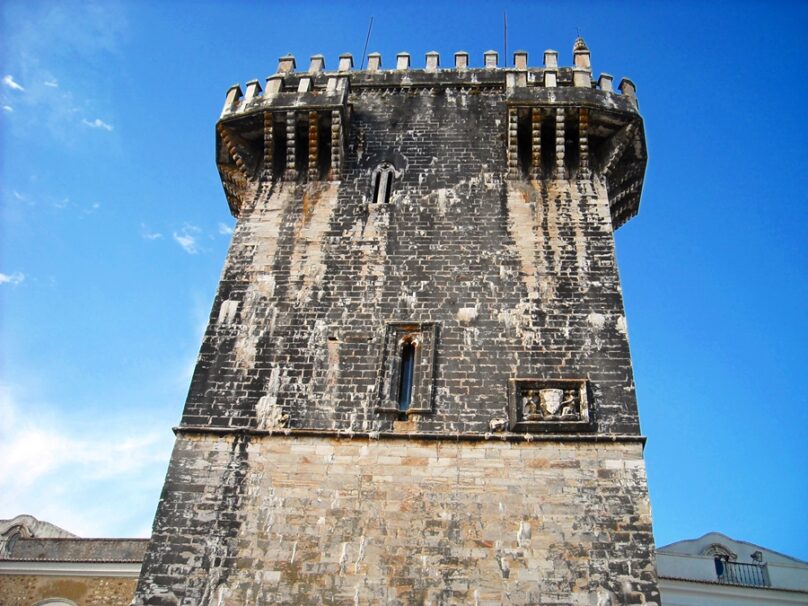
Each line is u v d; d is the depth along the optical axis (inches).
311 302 900.0
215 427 804.0
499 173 1011.9
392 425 796.6
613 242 933.2
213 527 738.2
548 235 941.2
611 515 722.2
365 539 721.0
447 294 893.8
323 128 1043.3
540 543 708.7
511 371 827.4
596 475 746.8
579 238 937.5
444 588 689.0
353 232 962.7
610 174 1031.6
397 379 834.8
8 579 1205.7
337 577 701.9
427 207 980.6
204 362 857.5
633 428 778.8
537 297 885.2
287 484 760.3
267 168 1042.1
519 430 781.9
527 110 1014.4
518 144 1024.9
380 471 761.0
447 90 1120.2
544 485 742.5
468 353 842.8
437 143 1054.4
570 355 837.2
